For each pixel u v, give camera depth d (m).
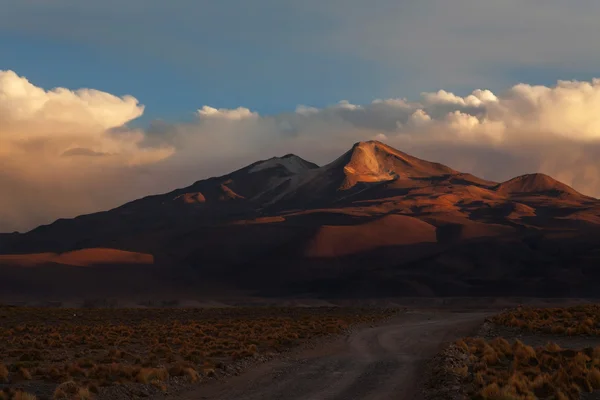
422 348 43.44
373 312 96.00
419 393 24.53
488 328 55.75
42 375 27.83
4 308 85.75
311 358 37.47
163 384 26.08
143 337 49.59
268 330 54.72
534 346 40.31
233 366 32.50
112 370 28.00
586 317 53.97
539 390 23.42
